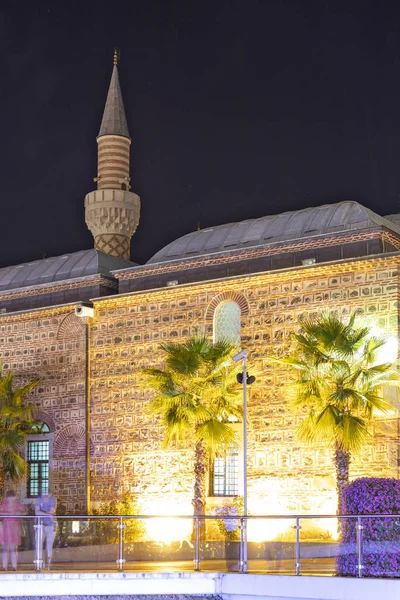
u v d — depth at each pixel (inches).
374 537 716.0
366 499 785.6
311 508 1283.2
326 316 1237.1
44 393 1592.0
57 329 1595.7
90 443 1520.7
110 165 1994.3
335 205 1457.9
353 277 1291.8
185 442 1417.3
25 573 781.3
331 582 714.8
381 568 708.0
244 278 1375.5
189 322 1438.2
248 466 1343.5
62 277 1691.7
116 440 1492.4
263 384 1346.0
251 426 1347.2
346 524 730.8
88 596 783.1
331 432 1167.6
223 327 1417.3
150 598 783.7
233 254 1437.0
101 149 2010.3
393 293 1255.5
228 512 1325.0
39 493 1568.7
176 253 1540.4
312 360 1192.8
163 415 1330.0
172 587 779.4
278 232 1457.9
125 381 1497.3
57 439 1560.0
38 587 780.6
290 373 1323.8
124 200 1967.3
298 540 748.6
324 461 1280.8
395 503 781.3
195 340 1325.0
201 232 1572.3
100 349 1533.0
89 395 1533.0
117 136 2006.6
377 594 687.7
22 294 1692.9
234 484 1363.2
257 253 1418.6
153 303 1482.5
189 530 794.2
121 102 2037.4
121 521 804.6
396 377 1230.9
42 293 1672.0
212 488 1382.9
